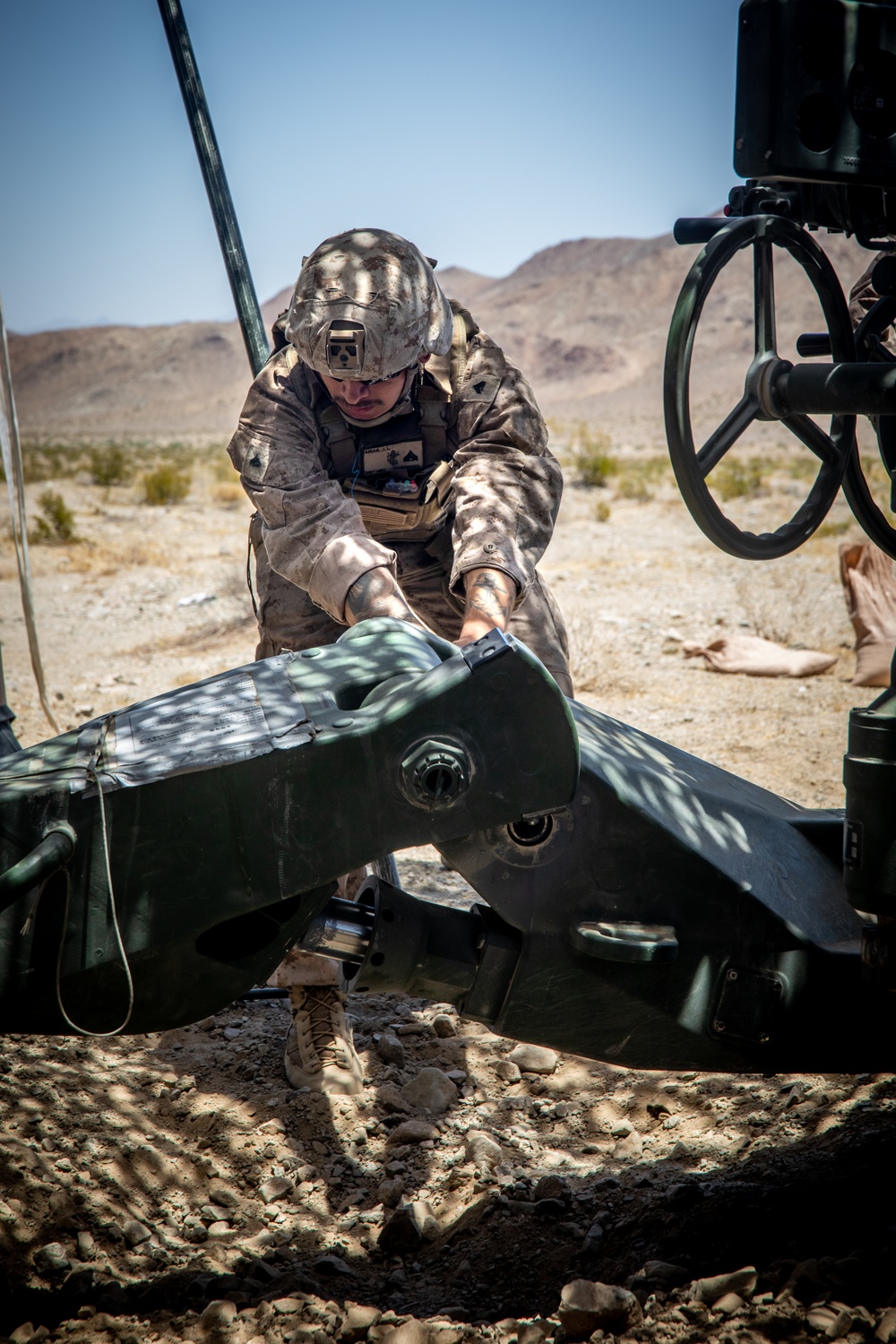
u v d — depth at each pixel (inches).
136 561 539.8
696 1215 70.5
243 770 57.2
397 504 95.0
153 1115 96.4
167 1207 83.7
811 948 63.9
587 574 449.7
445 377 93.1
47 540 607.8
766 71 62.5
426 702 57.2
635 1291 63.2
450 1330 62.5
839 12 62.4
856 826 57.9
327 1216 82.6
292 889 58.3
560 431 2790.4
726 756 213.0
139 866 57.6
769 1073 66.4
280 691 62.3
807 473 1096.2
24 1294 71.2
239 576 433.7
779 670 277.7
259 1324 65.3
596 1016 64.4
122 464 1165.7
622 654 300.2
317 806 57.7
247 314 115.6
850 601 276.2
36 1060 104.8
